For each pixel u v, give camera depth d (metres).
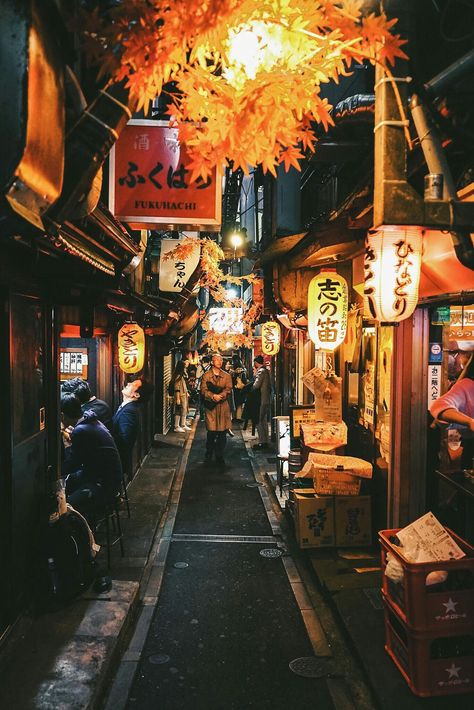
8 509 4.75
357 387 8.80
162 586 6.84
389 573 4.60
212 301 30.80
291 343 15.18
